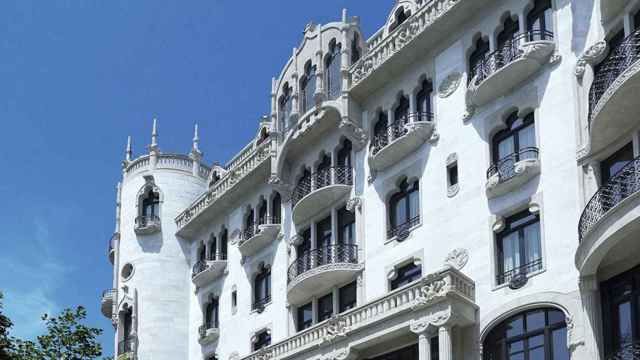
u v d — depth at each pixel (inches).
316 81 1820.9
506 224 1417.3
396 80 1696.6
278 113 1946.4
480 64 1509.6
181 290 2209.6
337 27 1830.7
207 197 2183.8
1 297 1325.0
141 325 2185.0
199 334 2096.5
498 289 1376.7
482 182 1467.8
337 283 1699.1
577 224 1304.1
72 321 1487.5
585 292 1245.1
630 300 1214.3
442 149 1561.3
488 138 1481.3
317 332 1552.7
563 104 1380.4
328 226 1782.7
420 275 1534.2
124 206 2361.0
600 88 1284.4
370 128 1731.1
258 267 1959.9
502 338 1352.1
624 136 1274.6
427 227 1542.8
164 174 2330.2
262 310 1905.8
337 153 1800.0
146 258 2246.6
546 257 1328.7
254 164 2028.8
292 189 1898.4
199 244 2224.4
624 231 1151.0
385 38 1716.3
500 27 1524.4
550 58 1418.6
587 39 1378.0
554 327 1289.4
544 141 1390.3
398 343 1459.2
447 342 1339.8
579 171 1323.8
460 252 1464.1
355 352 1482.5
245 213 2058.3
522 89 1450.5
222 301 2059.5
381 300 1449.3
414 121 1619.1
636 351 1153.4
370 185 1690.5
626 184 1218.6
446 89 1590.8
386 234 1625.2
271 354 1631.4
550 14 1454.2
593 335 1221.7
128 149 2458.2
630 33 1288.1
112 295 2294.5
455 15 1578.5
